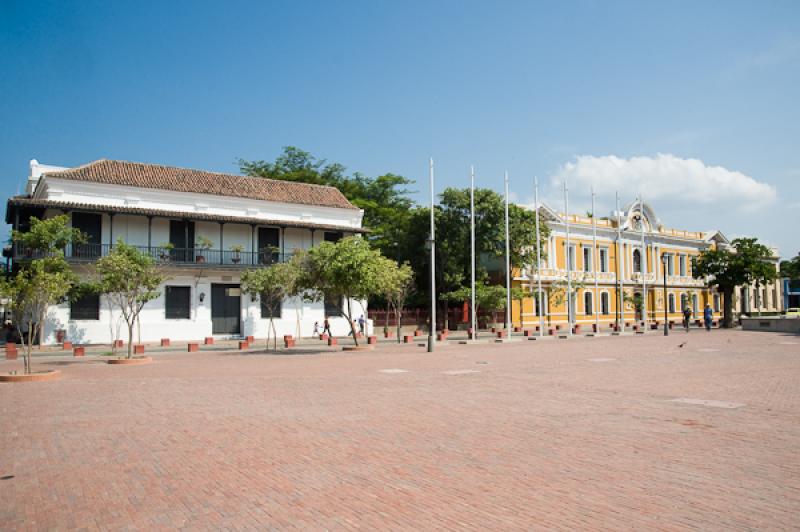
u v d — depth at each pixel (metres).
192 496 5.89
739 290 69.88
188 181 38.94
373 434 8.52
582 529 4.82
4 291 16.89
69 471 6.90
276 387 13.87
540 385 13.55
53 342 31.75
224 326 37.97
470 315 49.06
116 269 21.53
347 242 25.75
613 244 58.28
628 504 5.39
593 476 6.29
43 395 13.20
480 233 44.25
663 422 9.09
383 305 47.62
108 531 5.04
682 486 5.90
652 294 61.03
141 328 34.66
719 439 7.91
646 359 19.95
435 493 5.83
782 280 76.06
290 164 57.88
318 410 10.59
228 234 38.78
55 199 33.09
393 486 6.08
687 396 11.68
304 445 7.92
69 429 9.28
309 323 40.66
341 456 7.31
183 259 36.56
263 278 28.80
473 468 6.69
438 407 10.71
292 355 24.81
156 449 7.86
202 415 10.27
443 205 44.84
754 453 7.16
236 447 7.88
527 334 36.12
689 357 20.58
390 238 49.50
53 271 28.09
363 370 17.56
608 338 35.00
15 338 33.41
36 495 6.05
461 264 45.84
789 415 9.59
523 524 4.96
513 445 7.73
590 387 13.11
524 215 44.91
